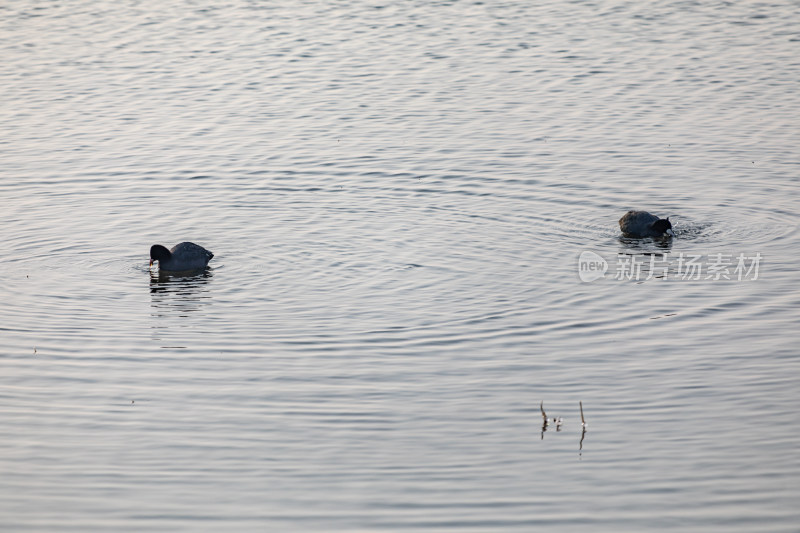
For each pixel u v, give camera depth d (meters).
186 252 21.20
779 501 12.96
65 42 41.56
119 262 21.61
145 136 30.23
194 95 34.34
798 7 45.72
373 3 47.50
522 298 19.72
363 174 26.78
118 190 25.89
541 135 29.66
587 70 36.28
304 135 30.05
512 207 24.52
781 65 36.34
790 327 18.30
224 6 47.56
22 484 13.44
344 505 12.91
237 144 29.38
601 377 16.61
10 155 28.61
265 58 38.66
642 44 39.78
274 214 24.19
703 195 25.09
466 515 12.68
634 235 22.70
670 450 14.31
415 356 17.39
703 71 35.88
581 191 25.45
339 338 18.05
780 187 25.41
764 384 16.23
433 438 14.71
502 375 16.70
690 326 18.48
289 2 48.09
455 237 22.77
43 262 21.53
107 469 13.84
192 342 17.97
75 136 30.31
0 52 40.00
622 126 30.30
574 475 13.67
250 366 17.05
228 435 14.80
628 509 12.82
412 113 31.89
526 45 39.78
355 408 15.62
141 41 41.56
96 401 15.86
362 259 21.55
